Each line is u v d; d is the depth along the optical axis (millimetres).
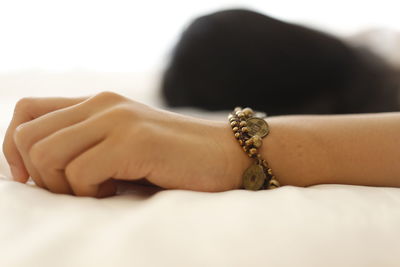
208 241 267
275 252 265
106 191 329
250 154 346
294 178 352
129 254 259
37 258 258
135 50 1247
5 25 1141
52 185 325
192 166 326
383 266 268
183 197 301
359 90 643
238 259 261
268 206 290
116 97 335
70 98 351
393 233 277
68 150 316
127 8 1225
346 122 372
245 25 630
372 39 694
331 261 266
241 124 351
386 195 315
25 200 302
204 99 641
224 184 336
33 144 323
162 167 321
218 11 659
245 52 620
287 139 358
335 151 356
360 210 291
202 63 630
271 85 625
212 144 339
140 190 340
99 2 1201
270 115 628
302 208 289
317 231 274
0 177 355
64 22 1186
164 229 272
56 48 1190
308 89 628
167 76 662
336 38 667
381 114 386
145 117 327
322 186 339
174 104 656
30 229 276
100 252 260
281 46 622
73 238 268
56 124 325
